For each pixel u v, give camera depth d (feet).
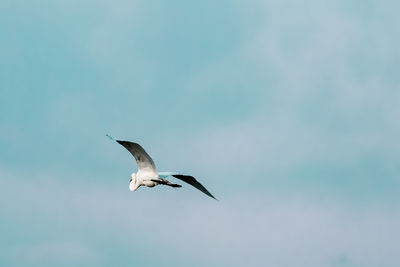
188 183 66.85
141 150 65.41
